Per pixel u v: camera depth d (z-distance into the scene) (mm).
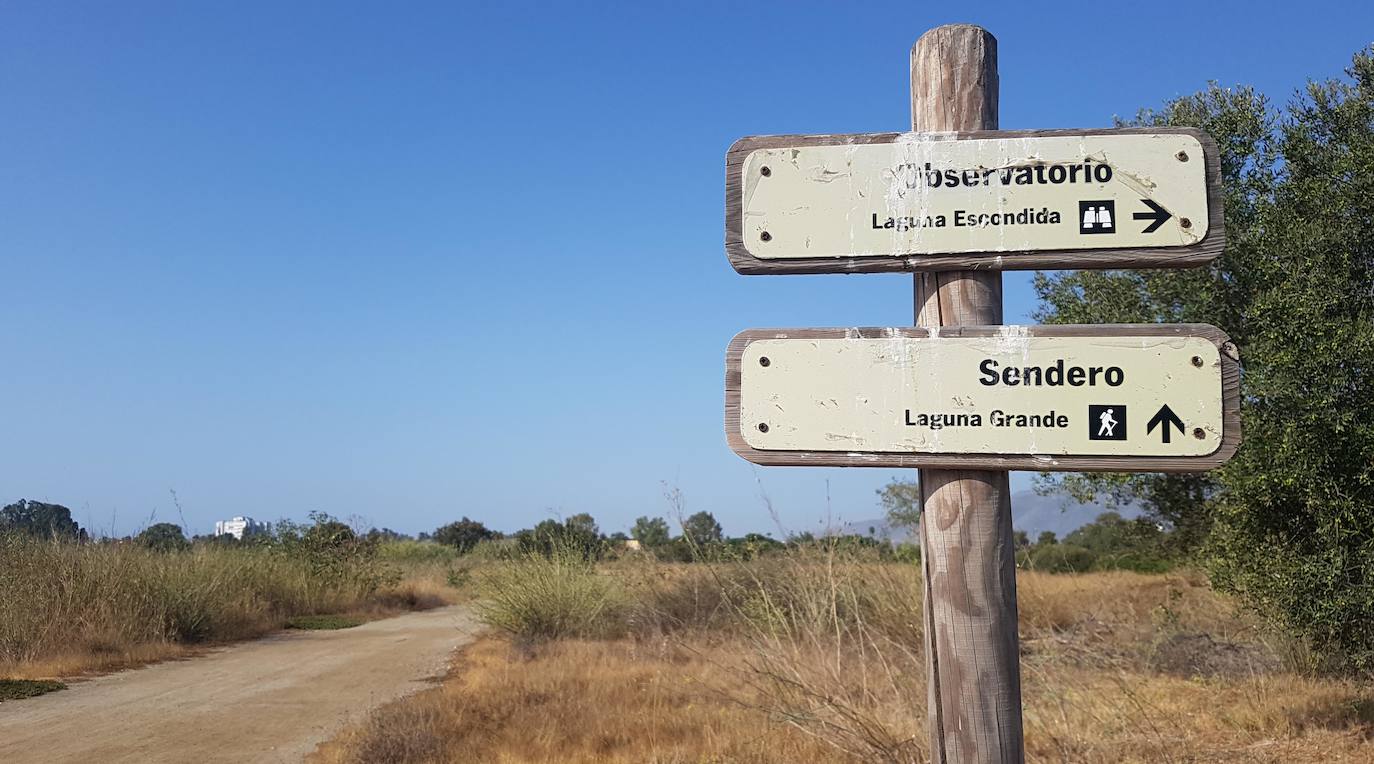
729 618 11070
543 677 9242
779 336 2521
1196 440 2342
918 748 4910
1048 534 17047
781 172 2594
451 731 6980
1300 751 5758
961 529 2459
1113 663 7707
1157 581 13148
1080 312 9477
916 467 2482
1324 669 7410
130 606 13617
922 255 2512
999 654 2430
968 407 2430
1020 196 2494
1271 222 7617
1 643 11719
